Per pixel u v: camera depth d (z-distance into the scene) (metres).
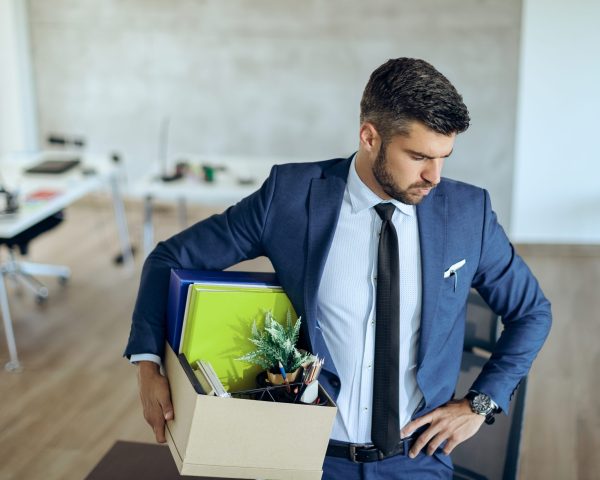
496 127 6.61
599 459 3.81
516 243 6.77
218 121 7.12
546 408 4.26
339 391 1.78
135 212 7.50
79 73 7.18
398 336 1.73
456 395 2.25
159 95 7.14
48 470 3.64
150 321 1.79
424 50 6.62
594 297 5.79
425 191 1.61
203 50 6.96
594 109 6.39
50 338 5.02
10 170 5.89
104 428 4.00
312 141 7.05
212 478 2.36
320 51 6.80
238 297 1.69
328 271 1.76
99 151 7.36
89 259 6.42
